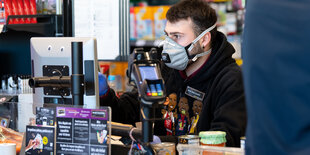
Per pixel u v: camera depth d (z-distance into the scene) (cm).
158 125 265
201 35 247
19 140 195
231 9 444
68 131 172
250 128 86
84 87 203
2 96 375
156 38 444
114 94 272
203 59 255
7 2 400
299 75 77
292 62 78
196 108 255
